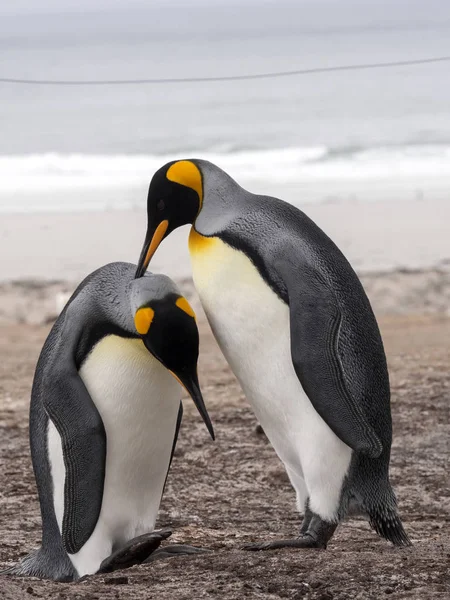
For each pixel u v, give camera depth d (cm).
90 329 1088
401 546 1138
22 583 981
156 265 4300
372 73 14200
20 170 7638
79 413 1068
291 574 964
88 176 7356
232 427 1977
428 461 1712
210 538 1299
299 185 6706
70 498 1075
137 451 1106
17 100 13038
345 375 1091
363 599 892
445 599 880
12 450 1831
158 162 8025
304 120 10606
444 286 3853
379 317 3472
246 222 1122
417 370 2462
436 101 11312
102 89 13775
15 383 2488
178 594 917
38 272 4266
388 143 8812
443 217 5309
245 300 1105
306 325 1072
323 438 1096
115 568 1085
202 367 2627
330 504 1109
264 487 1609
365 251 4538
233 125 10425
